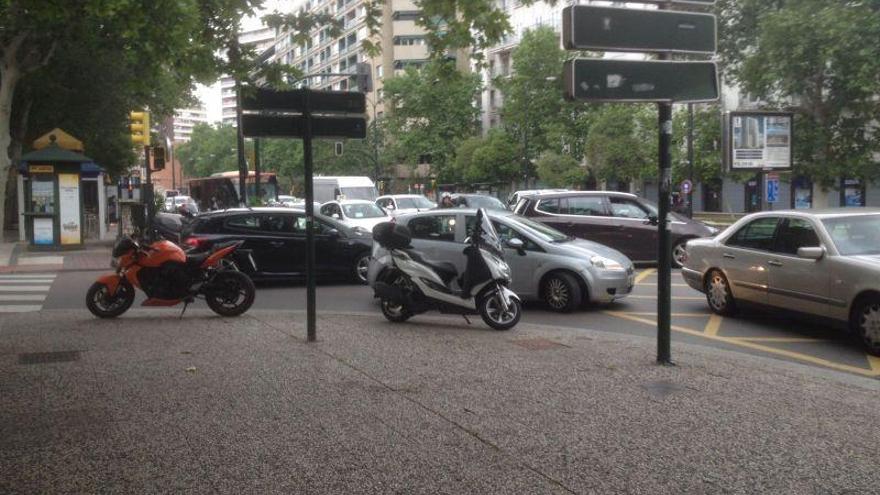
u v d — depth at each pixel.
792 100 30.09
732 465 4.52
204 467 4.45
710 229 17.30
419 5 8.41
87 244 25.97
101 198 28.77
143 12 9.75
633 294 13.30
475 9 8.09
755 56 27.88
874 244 8.93
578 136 52.62
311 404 5.77
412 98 65.50
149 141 19.72
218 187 47.66
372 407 5.68
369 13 8.77
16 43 24.92
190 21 9.09
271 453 4.69
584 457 4.63
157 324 9.70
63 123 33.38
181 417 5.44
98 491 4.10
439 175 65.75
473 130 66.19
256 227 14.81
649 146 43.59
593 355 7.61
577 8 6.41
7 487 4.15
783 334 9.61
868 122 27.98
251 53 9.39
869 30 25.28
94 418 5.42
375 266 12.02
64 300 13.25
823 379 6.63
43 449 4.77
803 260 9.20
